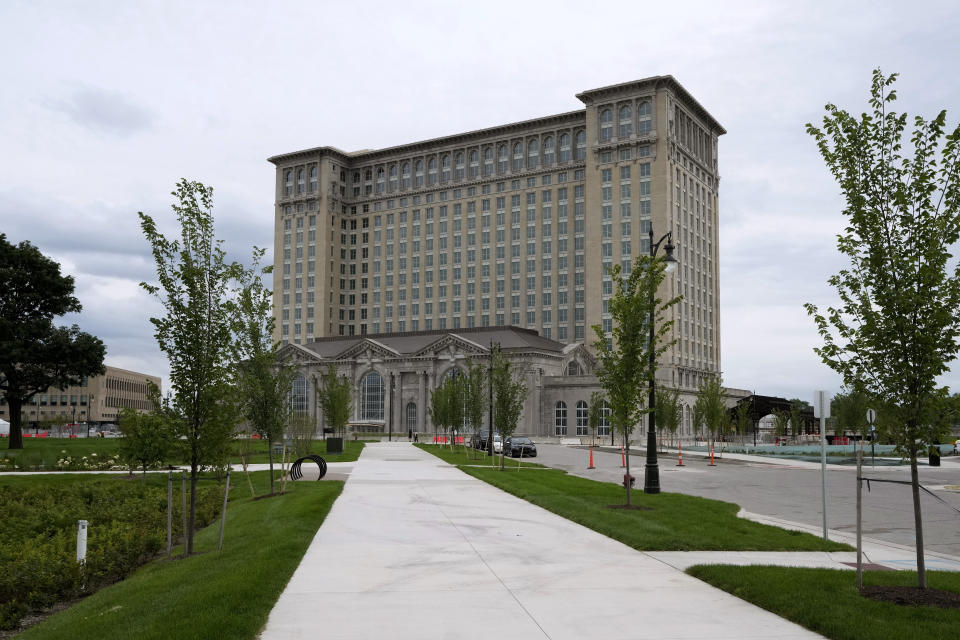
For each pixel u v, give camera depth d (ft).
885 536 57.41
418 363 378.94
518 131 472.85
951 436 35.04
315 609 33.01
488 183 477.36
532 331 412.77
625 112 421.18
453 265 485.15
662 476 120.06
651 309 74.38
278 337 524.11
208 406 49.88
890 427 35.88
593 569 42.04
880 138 37.35
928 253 35.12
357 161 533.96
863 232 37.22
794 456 182.19
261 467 134.72
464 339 364.58
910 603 33.09
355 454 172.35
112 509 70.64
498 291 464.24
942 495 89.30
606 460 167.84
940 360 34.73
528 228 459.32
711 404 202.59
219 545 50.19
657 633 29.48
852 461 160.25
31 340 210.59
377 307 511.40
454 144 495.82
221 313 50.70
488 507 71.20
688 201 432.25
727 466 148.56
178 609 32.01
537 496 78.23
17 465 139.64
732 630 30.04
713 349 451.12
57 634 31.24
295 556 44.91
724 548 48.70
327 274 513.04
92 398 576.61
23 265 219.82
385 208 517.14
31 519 66.64
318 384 400.88
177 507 72.02
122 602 36.11
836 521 66.28
